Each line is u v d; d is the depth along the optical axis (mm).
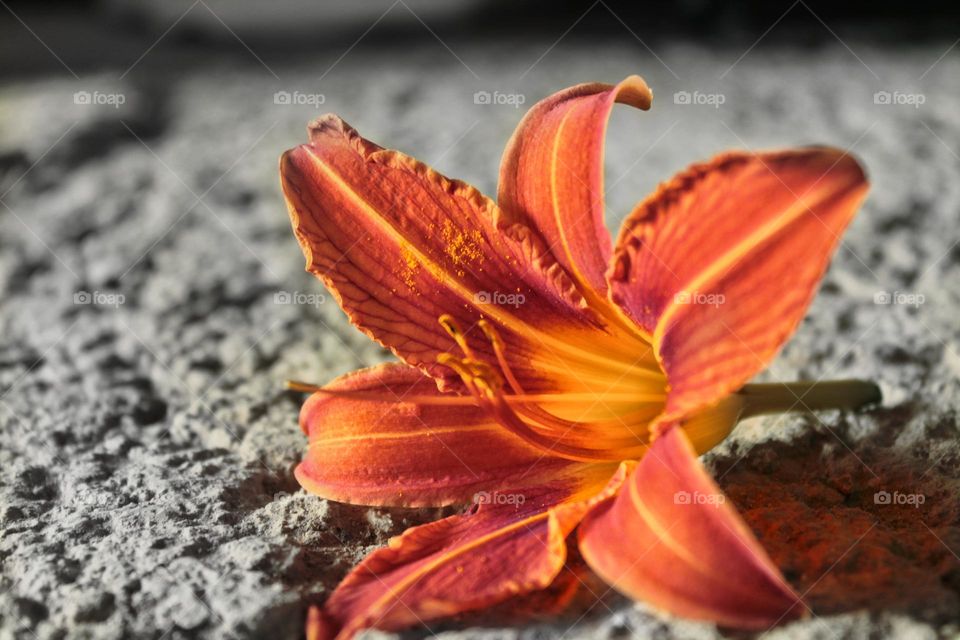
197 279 497
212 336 458
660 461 304
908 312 437
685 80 818
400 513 353
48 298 492
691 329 300
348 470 346
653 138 666
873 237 493
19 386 428
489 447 345
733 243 293
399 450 345
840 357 414
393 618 306
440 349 341
